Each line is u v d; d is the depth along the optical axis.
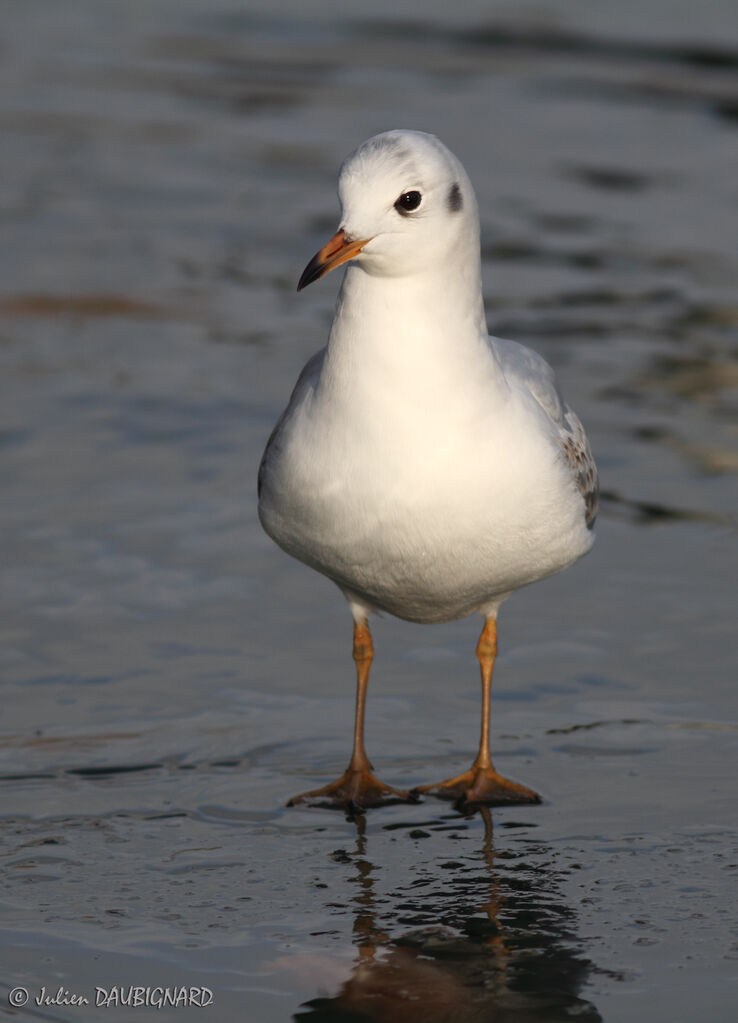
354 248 8.82
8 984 7.46
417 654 11.67
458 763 10.16
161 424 16.20
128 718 10.53
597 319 19.52
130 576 12.80
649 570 12.86
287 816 9.41
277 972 7.59
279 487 9.38
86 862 8.73
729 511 13.97
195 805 9.48
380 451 8.99
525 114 29.67
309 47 35.34
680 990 7.38
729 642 11.59
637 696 10.88
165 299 20.59
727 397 16.81
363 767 9.90
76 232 23.39
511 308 19.92
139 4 39.94
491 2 38.75
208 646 11.65
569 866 8.73
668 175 26.03
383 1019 7.18
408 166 8.83
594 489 10.33
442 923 8.08
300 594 12.62
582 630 11.89
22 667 11.22
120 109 30.59
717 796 9.52
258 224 24.02
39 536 13.48
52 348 18.58
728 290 20.64
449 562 9.33
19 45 35.66
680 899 8.30
